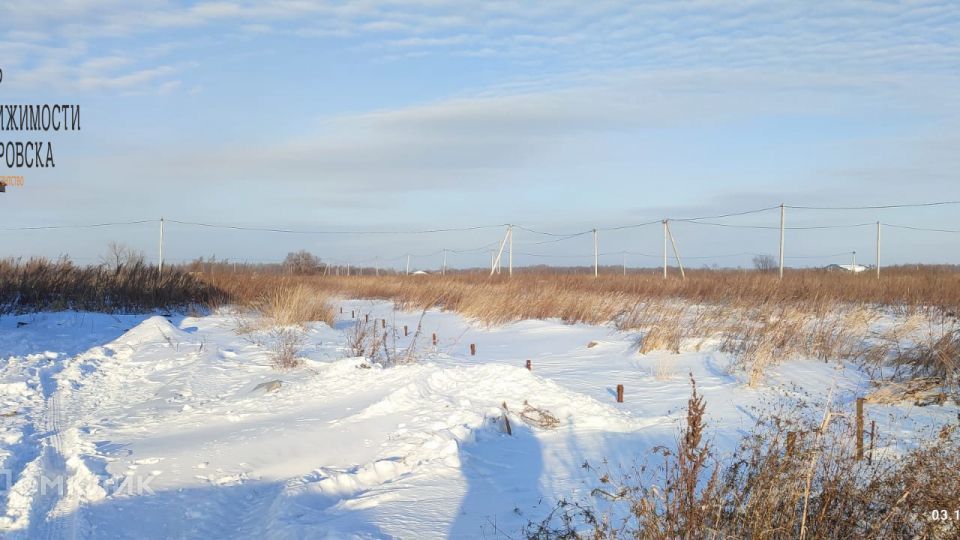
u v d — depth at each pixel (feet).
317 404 35.47
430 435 27.40
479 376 36.60
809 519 17.03
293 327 66.08
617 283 107.55
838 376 38.32
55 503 21.42
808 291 76.54
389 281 130.62
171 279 92.68
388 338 63.05
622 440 27.68
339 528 18.71
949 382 32.86
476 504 21.09
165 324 64.44
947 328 49.14
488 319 75.10
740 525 16.66
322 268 231.71
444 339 64.69
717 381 38.99
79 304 79.00
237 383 41.98
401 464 24.75
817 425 24.17
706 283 97.14
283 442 28.12
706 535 16.35
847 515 17.25
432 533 18.89
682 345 50.78
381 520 19.69
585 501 21.03
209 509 21.21
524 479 23.44
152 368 47.88
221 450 27.25
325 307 78.54
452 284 103.91
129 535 19.27
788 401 32.50
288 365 46.16
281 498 21.17
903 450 23.72
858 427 22.66
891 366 39.83
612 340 58.23
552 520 19.69
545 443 27.89
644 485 21.67
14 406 35.14
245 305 88.33
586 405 32.27
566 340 61.00
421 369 39.17
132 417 33.37
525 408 31.45
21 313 72.95
